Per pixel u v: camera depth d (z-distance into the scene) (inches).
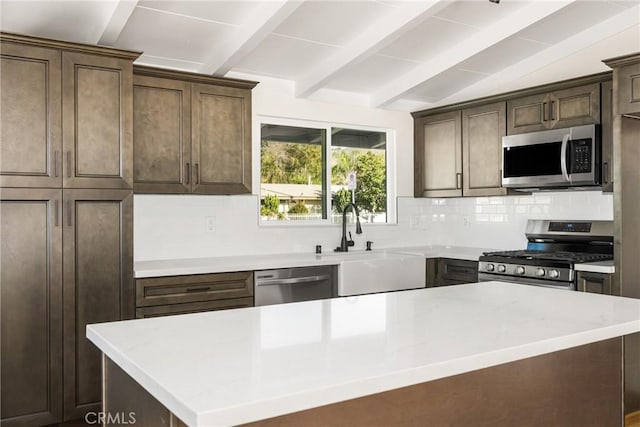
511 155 167.9
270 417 42.6
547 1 137.1
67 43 120.0
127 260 128.3
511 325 68.1
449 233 211.3
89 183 123.6
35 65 117.6
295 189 184.9
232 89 155.9
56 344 120.6
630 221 136.9
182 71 145.9
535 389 66.9
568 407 70.9
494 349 56.6
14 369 116.6
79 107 122.6
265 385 45.4
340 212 194.9
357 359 52.9
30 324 118.0
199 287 138.1
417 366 50.7
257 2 126.3
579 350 72.4
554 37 161.5
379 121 199.8
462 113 187.9
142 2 122.7
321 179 191.0
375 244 199.8
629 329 70.0
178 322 70.8
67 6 118.6
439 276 182.4
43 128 118.6
